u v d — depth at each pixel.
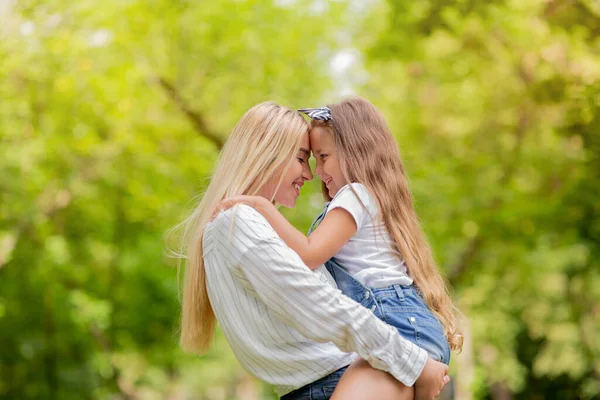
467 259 11.88
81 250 13.05
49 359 13.43
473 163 11.02
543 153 10.64
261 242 2.69
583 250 11.95
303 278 2.64
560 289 13.49
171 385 20.19
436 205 11.24
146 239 13.46
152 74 10.60
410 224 3.02
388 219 2.96
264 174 2.92
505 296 14.28
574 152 10.30
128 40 10.53
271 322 2.73
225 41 10.55
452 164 11.07
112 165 11.72
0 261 11.12
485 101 10.53
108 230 13.32
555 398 15.91
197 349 3.05
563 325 14.33
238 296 2.75
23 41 10.19
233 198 2.81
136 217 12.77
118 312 14.03
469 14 9.65
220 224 2.79
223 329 2.81
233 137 3.01
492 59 10.16
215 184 2.97
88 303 12.26
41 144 10.60
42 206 11.87
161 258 13.45
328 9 10.79
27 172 10.95
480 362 15.54
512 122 10.48
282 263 2.65
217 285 2.79
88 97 10.81
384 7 10.88
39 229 11.69
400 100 11.22
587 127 9.11
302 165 3.08
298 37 10.62
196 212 3.00
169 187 11.78
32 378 13.41
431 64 10.72
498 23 9.43
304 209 10.89
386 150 3.07
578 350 14.38
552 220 10.94
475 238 11.76
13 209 11.13
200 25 10.45
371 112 3.12
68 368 13.52
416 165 11.06
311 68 10.91
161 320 14.40
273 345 2.73
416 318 2.82
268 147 2.94
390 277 2.88
